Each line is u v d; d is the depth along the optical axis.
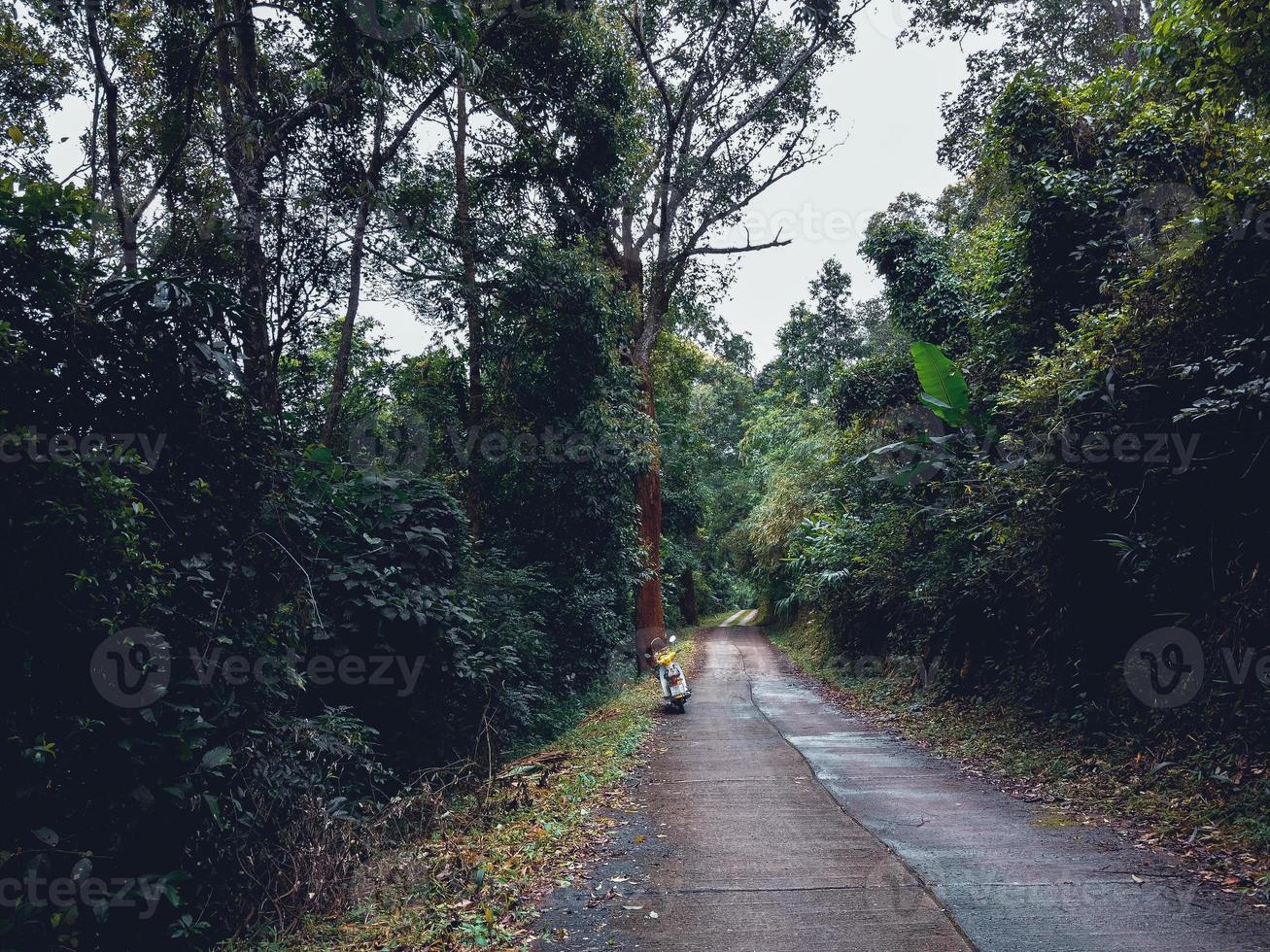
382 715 7.68
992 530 9.44
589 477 13.92
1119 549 7.47
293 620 5.35
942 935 3.75
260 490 4.97
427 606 7.48
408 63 9.34
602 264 14.86
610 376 14.73
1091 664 8.33
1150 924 3.80
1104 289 8.09
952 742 9.42
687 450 29.36
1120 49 7.89
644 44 19.84
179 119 10.21
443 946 3.98
